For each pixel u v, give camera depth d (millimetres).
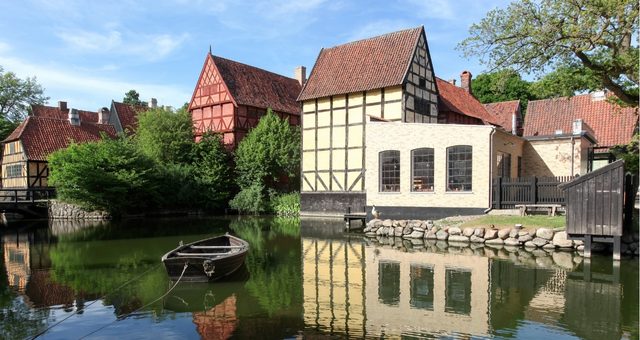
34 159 32781
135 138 34906
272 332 6715
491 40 15477
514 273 10586
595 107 29141
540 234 14289
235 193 33188
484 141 17875
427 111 25859
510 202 17578
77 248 15578
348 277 10391
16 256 13953
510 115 33938
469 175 18234
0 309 8156
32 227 23422
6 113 47594
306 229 20891
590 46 13609
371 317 7402
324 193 26656
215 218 28016
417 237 16953
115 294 9117
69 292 9344
